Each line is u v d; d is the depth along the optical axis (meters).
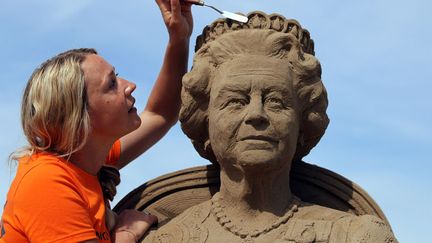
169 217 3.05
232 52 2.84
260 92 2.74
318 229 2.68
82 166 2.66
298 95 2.83
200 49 2.93
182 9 3.09
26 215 2.46
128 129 2.71
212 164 3.08
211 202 2.89
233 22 2.92
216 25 2.95
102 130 2.66
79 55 2.66
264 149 2.69
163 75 3.14
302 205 2.84
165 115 3.19
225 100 2.76
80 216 2.50
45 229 2.45
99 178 2.79
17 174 2.56
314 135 2.93
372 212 2.87
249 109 2.71
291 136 2.75
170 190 3.09
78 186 2.57
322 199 2.98
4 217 2.54
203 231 2.77
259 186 2.76
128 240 2.77
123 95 2.69
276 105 2.74
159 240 2.79
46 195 2.47
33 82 2.61
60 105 2.57
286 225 2.74
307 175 3.01
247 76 2.75
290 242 2.65
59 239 2.45
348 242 2.63
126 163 3.12
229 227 2.75
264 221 2.76
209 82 2.87
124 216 2.87
